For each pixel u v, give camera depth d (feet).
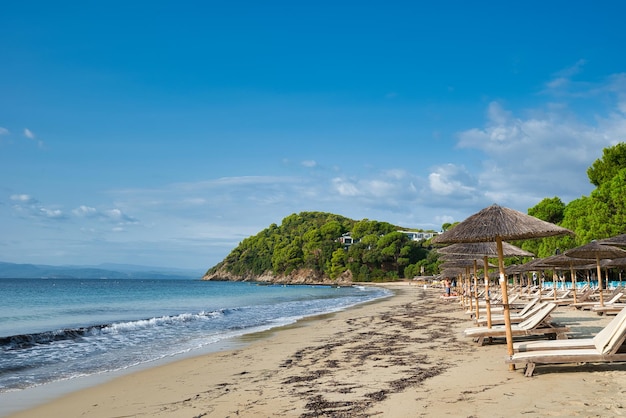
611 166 139.13
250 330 62.69
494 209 28.73
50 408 25.44
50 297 180.96
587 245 59.52
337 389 25.36
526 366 25.17
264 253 610.65
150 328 67.05
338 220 640.17
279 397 24.52
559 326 36.11
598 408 19.04
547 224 27.17
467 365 29.66
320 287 369.50
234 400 24.61
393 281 398.42
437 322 61.16
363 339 46.88
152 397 26.81
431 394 22.84
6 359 42.29
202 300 161.89
